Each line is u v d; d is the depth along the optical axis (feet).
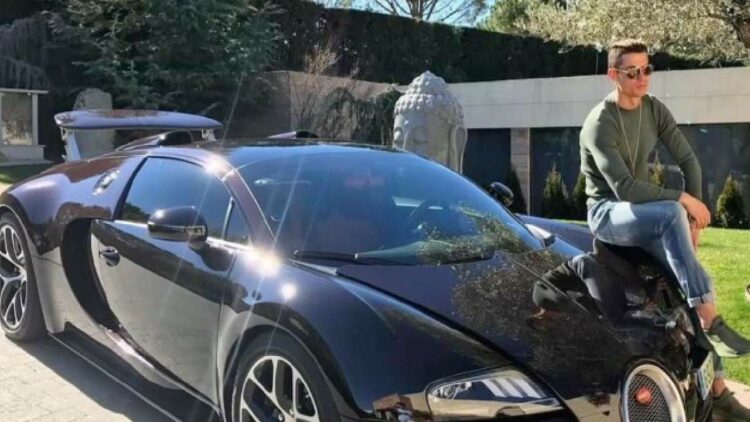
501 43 87.10
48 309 13.48
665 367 8.66
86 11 55.83
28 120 55.52
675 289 10.68
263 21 62.44
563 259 10.97
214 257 10.12
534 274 9.98
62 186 13.82
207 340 9.84
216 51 57.21
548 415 7.52
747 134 49.96
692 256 10.25
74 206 13.03
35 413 11.29
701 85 51.39
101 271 12.26
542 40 85.56
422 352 7.68
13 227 14.11
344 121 61.36
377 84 65.82
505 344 7.98
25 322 13.88
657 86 53.26
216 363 9.64
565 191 54.44
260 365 8.82
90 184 13.26
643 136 11.10
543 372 7.74
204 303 9.88
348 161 11.94
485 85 60.64
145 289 11.12
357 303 8.31
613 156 10.77
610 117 10.92
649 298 10.18
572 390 7.68
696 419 9.07
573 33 47.52
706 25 36.09
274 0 69.62
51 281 13.20
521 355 7.88
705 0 32.50
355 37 76.89
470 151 62.39
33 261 13.56
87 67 57.82
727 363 13.43
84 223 12.68
